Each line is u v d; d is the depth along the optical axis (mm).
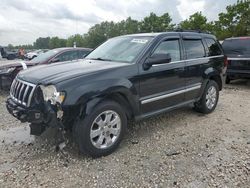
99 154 3811
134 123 5254
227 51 9719
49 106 3488
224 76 6402
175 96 4957
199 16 33531
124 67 4094
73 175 3381
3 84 7859
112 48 5039
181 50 5133
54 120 3484
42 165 3609
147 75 4332
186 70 5121
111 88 3807
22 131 4859
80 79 3609
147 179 3307
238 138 4609
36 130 3652
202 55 5664
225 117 5797
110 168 3555
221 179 3307
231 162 3721
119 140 4043
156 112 4672
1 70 7867
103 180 3283
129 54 4531
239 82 10820
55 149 4055
